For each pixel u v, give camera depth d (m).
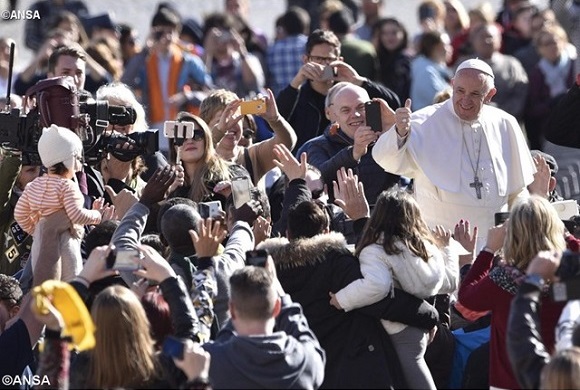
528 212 24.91
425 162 30.25
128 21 65.75
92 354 21.70
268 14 67.00
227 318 24.75
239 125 32.31
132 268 22.77
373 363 25.56
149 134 29.67
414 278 25.64
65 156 27.77
